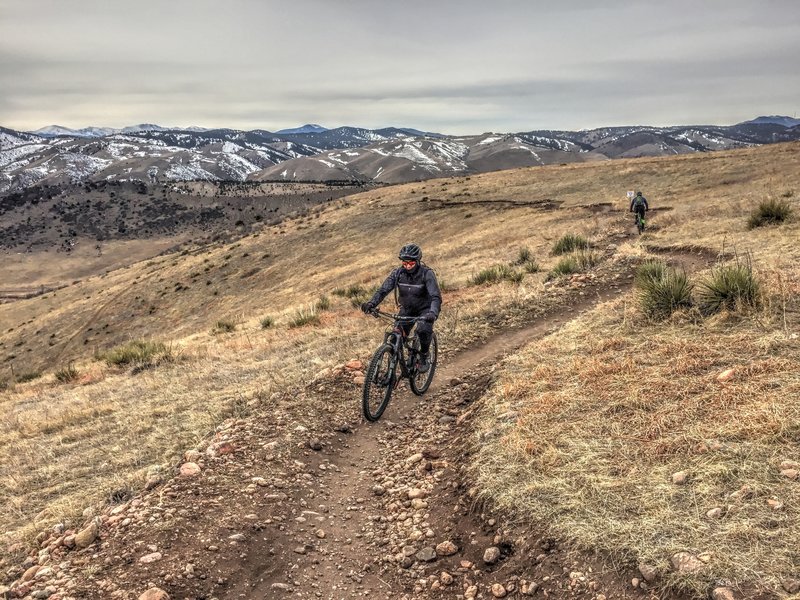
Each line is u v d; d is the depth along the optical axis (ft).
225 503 15.58
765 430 13.38
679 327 22.34
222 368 37.40
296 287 154.30
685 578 9.83
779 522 10.55
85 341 198.70
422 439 19.66
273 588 12.48
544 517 12.51
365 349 31.60
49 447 27.20
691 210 82.02
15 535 16.72
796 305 21.81
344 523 15.25
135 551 13.35
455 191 237.86
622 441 14.61
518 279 49.14
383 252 166.81
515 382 20.39
